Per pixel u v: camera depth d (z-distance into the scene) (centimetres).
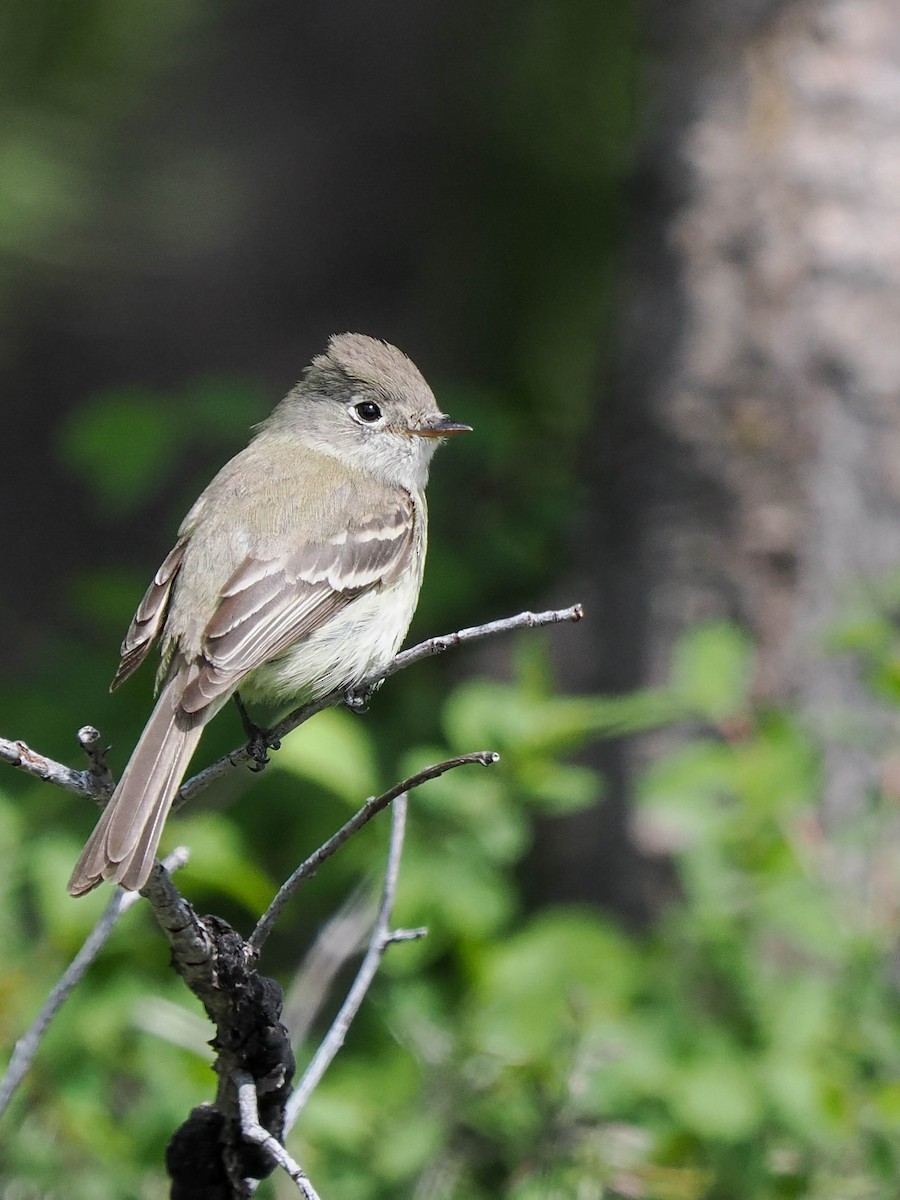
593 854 1171
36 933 972
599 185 1485
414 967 880
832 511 1149
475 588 1238
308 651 826
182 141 2180
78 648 1188
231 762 673
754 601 1154
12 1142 809
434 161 1628
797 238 1169
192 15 1752
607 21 1476
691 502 1177
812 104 1174
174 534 1327
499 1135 834
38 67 1562
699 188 1192
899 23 1176
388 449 950
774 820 908
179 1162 592
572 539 1245
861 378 1152
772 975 914
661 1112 838
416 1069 863
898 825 988
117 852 582
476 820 888
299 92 2438
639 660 1187
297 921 1091
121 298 2478
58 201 1634
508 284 1503
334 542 837
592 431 1252
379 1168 822
